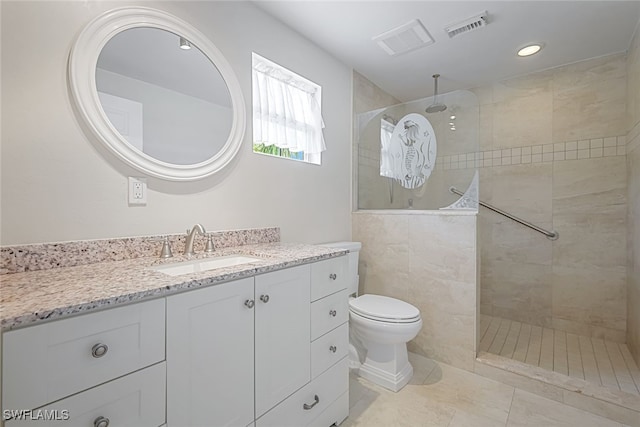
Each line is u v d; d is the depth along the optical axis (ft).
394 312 5.78
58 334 2.15
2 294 2.43
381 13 5.93
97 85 3.74
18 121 3.22
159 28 4.35
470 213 6.53
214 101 4.99
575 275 8.05
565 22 6.19
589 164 7.81
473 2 5.59
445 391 5.77
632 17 5.99
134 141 4.05
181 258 4.16
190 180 4.66
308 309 4.26
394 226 7.59
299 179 6.73
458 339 6.63
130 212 4.05
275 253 4.53
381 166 8.22
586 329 7.91
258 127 6.04
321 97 7.28
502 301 9.19
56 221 3.45
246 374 3.43
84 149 3.65
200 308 2.99
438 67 8.25
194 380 2.95
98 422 2.33
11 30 3.18
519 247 8.87
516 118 8.87
